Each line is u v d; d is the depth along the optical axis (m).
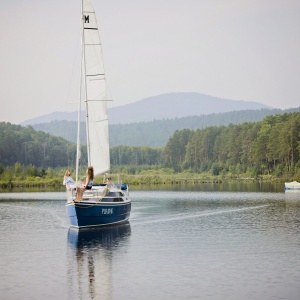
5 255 108.44
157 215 179.12
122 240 124.00
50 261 102.06
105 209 142.88
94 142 149.88
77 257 105.38
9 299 79.06
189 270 93.62
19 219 170.88
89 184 140.88
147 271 93.25
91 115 149.88
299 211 187.25
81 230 140.38
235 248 113.12
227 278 88.19
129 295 80.06
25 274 92.25
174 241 122.50
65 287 84.44
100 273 92.38
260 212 185.50
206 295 79.56
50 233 136.75
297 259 101.44
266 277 88.50
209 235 131.12
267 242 120.00
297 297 78.31
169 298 78.50
